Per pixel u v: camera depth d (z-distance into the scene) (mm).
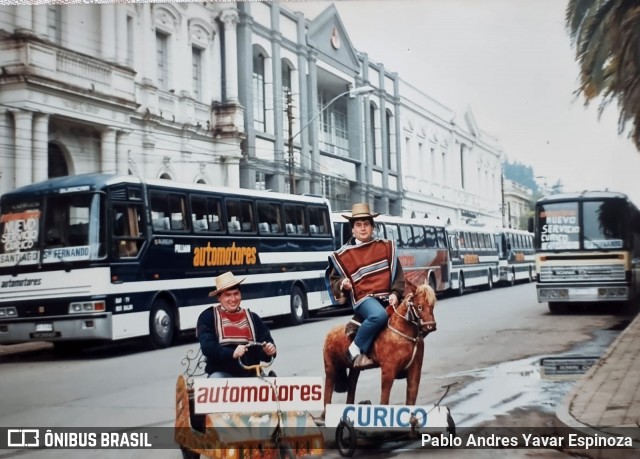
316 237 23234
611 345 14133
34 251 16266
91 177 16469
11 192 16703
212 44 24797
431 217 27438
